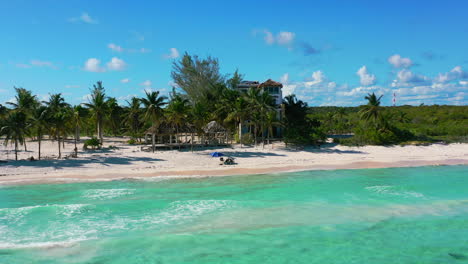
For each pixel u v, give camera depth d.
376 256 16.56
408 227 20.12
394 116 99.06
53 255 16.72
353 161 44.19
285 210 23.42
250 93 57.53
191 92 74.50
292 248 17.50
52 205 24.31
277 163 42.53
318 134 57.47
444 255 16.62
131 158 44.06
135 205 24.62
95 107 64.69
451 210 23.09
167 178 34.31
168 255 16.86
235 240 18.53
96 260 16.30
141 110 73.12
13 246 17.62
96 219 21.77
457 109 115.75
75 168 38.09
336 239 18.56
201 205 24.58
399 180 32.97
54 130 48.22
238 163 42.38
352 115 116.81
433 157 47.12
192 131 53.84
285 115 68.00
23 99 55.97
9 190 29.20
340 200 25.73
